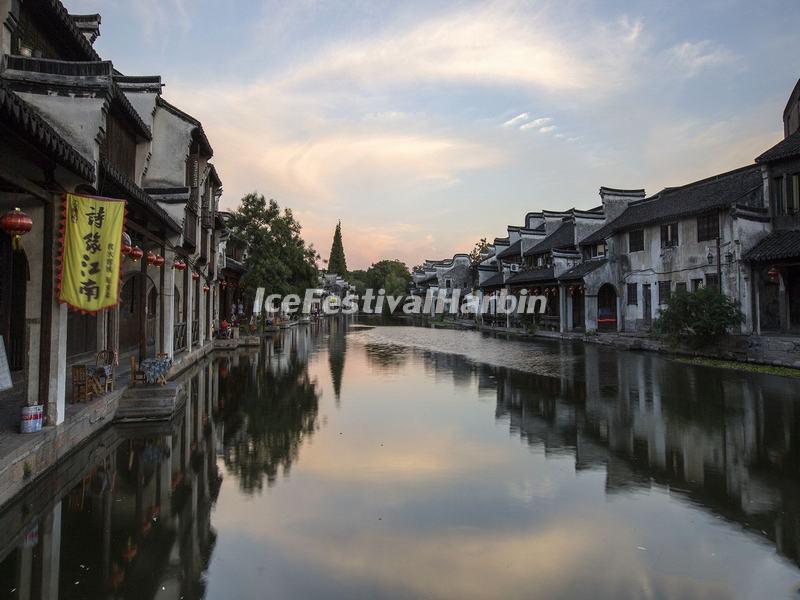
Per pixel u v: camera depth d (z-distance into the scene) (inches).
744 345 751.7
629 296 1168.2
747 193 880.3
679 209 1028.5
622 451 349.4
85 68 322.0
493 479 298.2
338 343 1193.4
